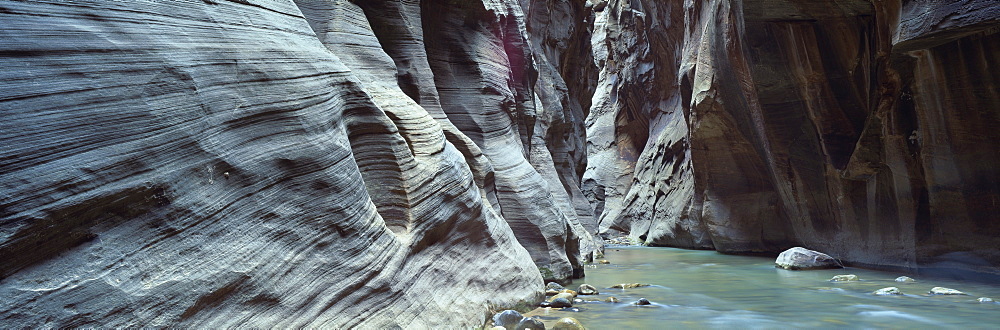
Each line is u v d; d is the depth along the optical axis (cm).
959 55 863
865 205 1132
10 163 240
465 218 586
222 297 303
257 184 347
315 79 442
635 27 2584
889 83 993
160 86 310
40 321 233
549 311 622
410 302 434
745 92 1343
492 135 943
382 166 502
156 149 295
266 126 371
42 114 256
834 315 609
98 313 251
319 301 356
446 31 962
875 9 974
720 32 1384
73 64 277
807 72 1185
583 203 1617
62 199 251
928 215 992
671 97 2297
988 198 899
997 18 752
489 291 579
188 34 346
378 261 417
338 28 678
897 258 1054
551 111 1563
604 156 2992
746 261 1306
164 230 290
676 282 906
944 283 854
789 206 1355
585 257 1244
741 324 558
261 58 392
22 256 238
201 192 312
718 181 1591
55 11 284
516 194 872
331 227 386
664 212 1975
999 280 865
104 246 266
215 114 336
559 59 1888
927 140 953
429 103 816
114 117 281
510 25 1210
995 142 871
